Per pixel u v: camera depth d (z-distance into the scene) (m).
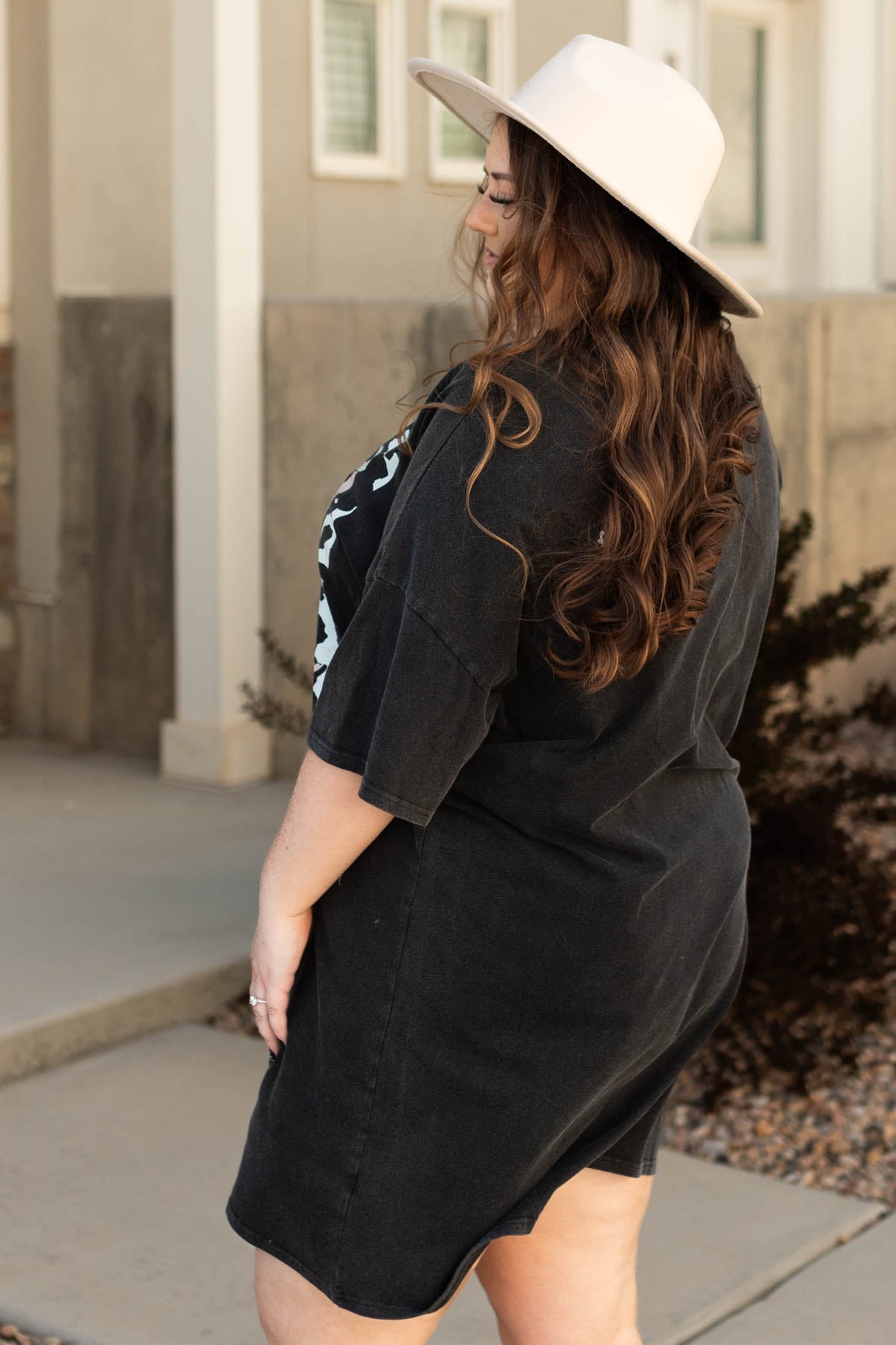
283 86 6.61
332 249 6.88
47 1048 3.38
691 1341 2.46
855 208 8.68
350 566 1.54
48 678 6.04
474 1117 1.48
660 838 1.50
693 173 1.46
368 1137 1.49
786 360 5.92
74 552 5.87
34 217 5.73
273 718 4.17
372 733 1.40
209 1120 3.16
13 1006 3.44
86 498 5.80
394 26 7.01
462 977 1.46
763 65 8.58
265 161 6.59
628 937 1.45
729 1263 2.70
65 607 5.93
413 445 1.50
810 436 6.02
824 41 8.55
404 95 7.11
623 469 1.34
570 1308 1.70
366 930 1.48
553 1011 1.46
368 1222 1.49
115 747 5.88
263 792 5.38
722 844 1.57
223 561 5.28
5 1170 2.92
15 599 6.07
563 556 1.35
